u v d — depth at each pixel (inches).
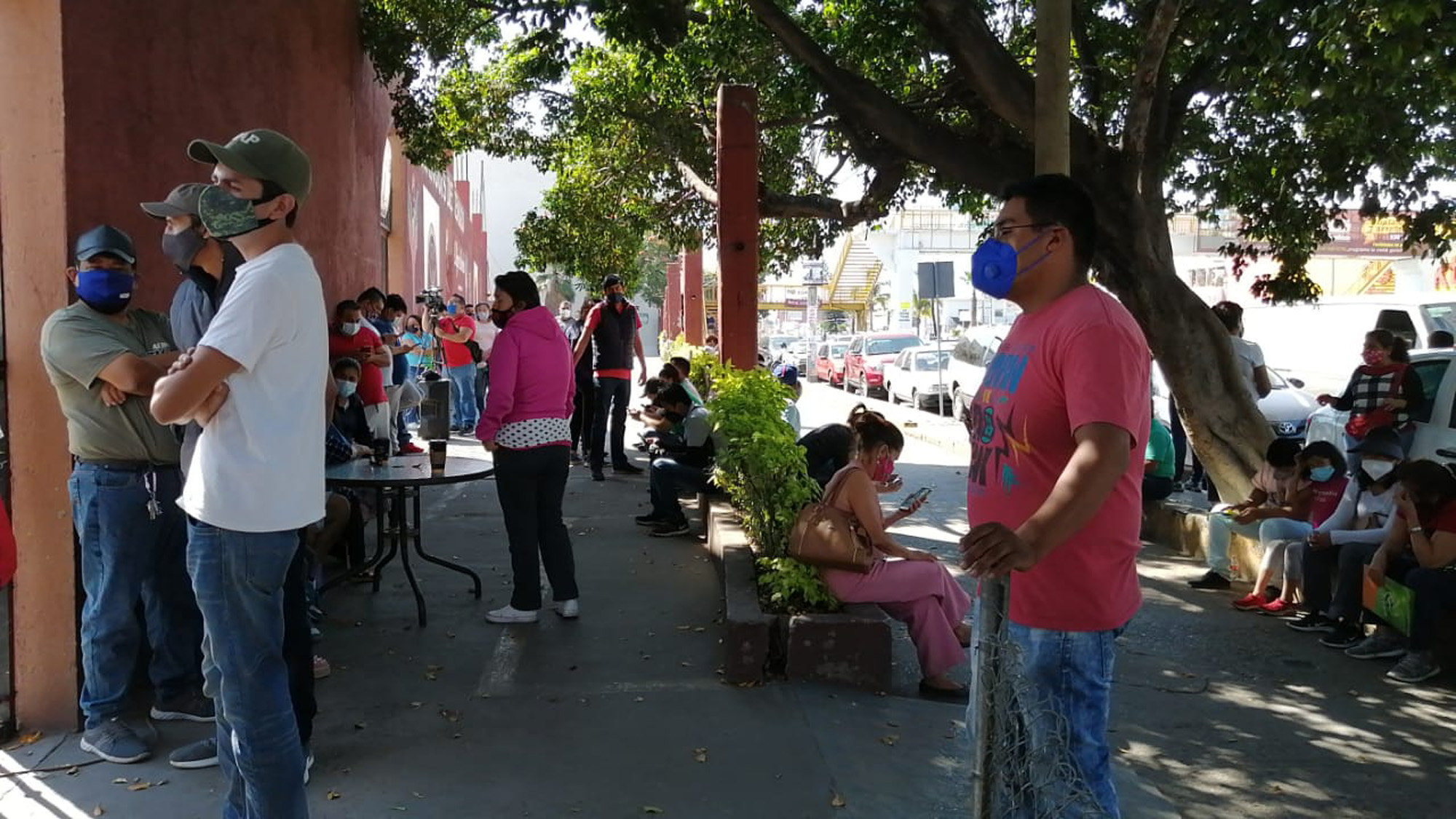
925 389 917.8
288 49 286.4
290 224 125.6
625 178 579.2
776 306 2144.4
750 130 357.1
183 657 179.6
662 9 358.3
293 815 124.0
